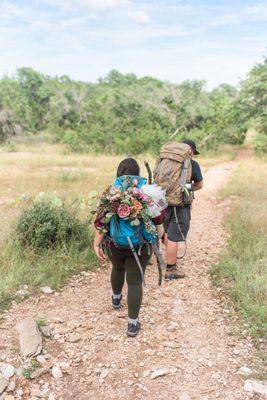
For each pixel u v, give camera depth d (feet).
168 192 17.72
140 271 12.78
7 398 10.51
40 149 95.86
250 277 17.12
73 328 13.79
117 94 108.88
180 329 13.91
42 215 20.90
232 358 12.24
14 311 14.84
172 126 99.35
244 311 14.69
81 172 47.73
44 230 20.08
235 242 22.48
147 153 76.84
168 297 16.37
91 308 15.33
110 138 86.63
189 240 24.21
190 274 18.78
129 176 13.03
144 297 16.33
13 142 104.63
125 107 104.53
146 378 11.37
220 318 14.58
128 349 12.73
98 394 10.78
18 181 42.14
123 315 14.79
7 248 19.29
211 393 10.75
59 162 63.31
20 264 18.16
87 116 141.69
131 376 11.46
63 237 20.40
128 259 13.05
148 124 96.32
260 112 101.55
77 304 15.64
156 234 12.89
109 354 12.47
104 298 16.19
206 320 14.49
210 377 11.38
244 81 103.09
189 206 18.35
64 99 151.53
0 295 15.69
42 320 14.12
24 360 12.00
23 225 20.62
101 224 12.92
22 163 61.16
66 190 36.91
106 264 19.60
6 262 18.33
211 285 17.46
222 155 88.02
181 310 15.16
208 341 13.17
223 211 31.55
